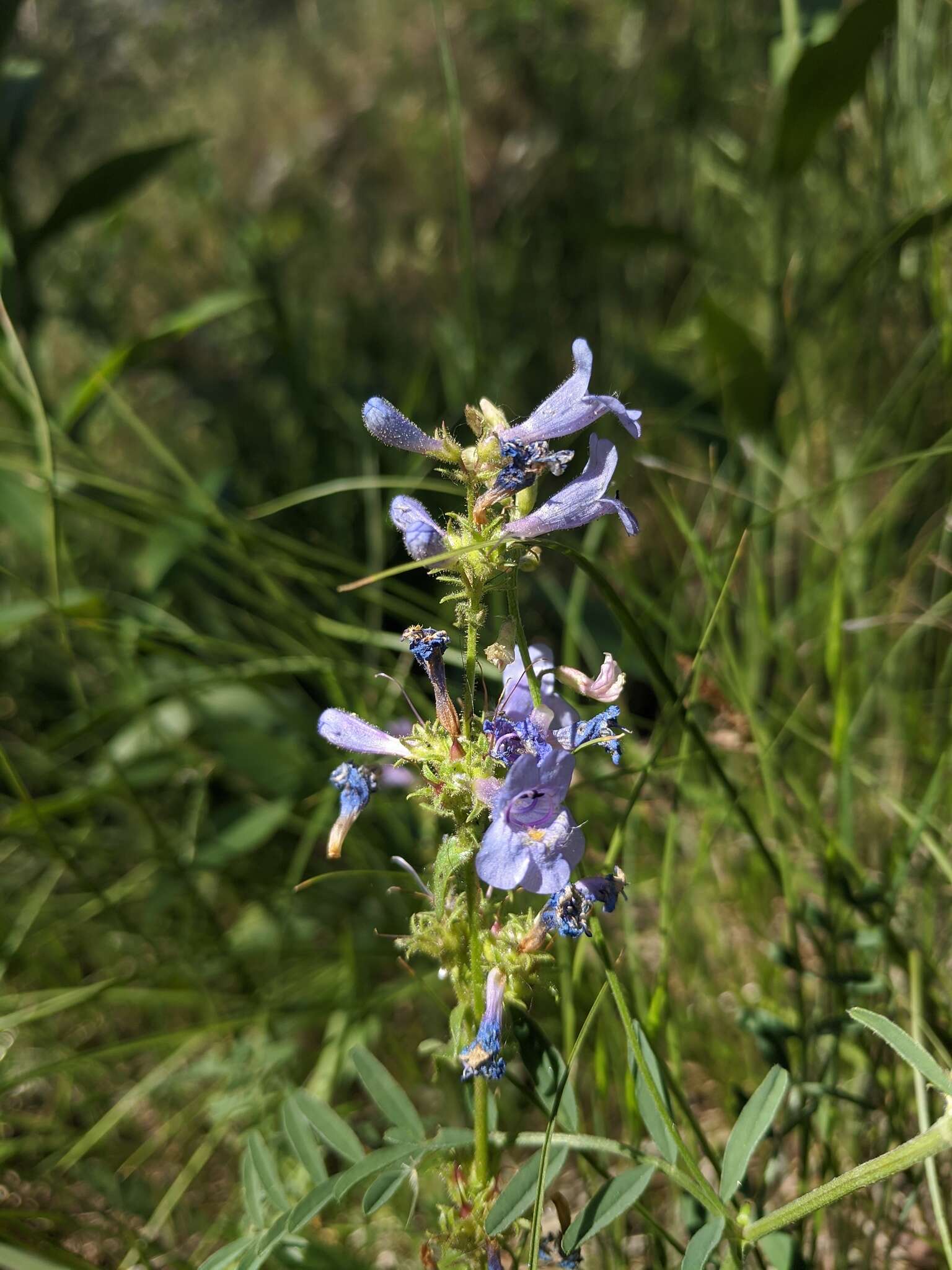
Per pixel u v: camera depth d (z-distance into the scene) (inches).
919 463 11.6
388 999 10.4
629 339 17.5
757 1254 7.2
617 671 6.7
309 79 27.3
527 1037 6.8
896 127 13.5
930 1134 5.6
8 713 14.3
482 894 6.6
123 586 15.5
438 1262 6.9
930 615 11.0
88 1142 9.7
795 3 12.4
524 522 6.2
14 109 13.2
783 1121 8.5
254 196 24.6
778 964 9.1
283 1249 7.2
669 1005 9.2
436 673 6.4
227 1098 9.7
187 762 12.5
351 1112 9.3
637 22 22.2
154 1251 8.8
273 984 11.3
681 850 11.8
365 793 6.6
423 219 22.4
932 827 10.1
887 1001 9.0
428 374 17.2
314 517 15.5
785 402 15.1
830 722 12.0
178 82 28.0
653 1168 6.3
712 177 17.7
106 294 20.3
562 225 20.0
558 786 5.7
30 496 12.7
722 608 10.6
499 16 23.3
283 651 13.4
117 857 12.4
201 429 19.2
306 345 17.8
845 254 14.9
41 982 11.7
